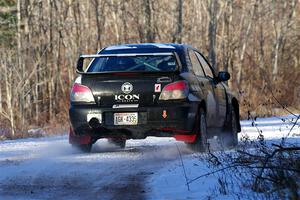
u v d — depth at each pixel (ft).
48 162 88.43
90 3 415.03
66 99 289.12
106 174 76.69
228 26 412.57
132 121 97.55
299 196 57.11
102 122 98.07
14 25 362.74
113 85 98.17
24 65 289.74
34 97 319.06
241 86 386.11
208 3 412.36
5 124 228.22
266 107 242.99
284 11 451.12
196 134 98.94
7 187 68.64
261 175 64.90
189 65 102.83
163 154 96.58
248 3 442.09
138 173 76.89
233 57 412.36
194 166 77.46
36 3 366.84
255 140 113.70
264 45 447.42
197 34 418.10
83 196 63.16
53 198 62.28
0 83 256.52
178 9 387.96
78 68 100.73
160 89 97.45
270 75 394.93
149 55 98.17
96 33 405.18
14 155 100.27
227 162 75.36
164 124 97.14
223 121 113.50
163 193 63.72
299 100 269.44
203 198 60.44
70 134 101.35
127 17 405.18
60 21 375.04
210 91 106.93
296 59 438.81
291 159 66.13
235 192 62.18
